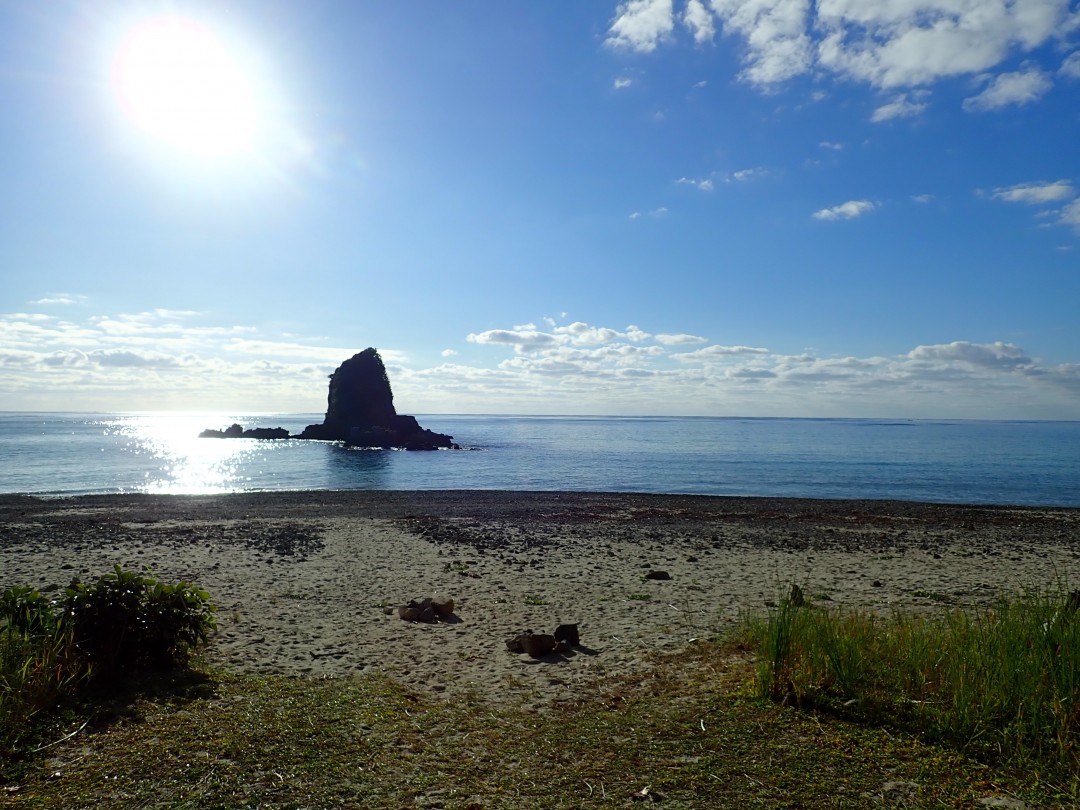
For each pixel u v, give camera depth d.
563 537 20.86
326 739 5.51
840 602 12.30
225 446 89.38
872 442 114.38
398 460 67.38
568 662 8.37
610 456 74.81
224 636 9.48
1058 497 40.19
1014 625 6.79
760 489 43.62
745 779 4.75
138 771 4.88
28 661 6.11
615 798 4.53
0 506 29.20
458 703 6.61
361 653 8.77
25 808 4.36
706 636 9.50
